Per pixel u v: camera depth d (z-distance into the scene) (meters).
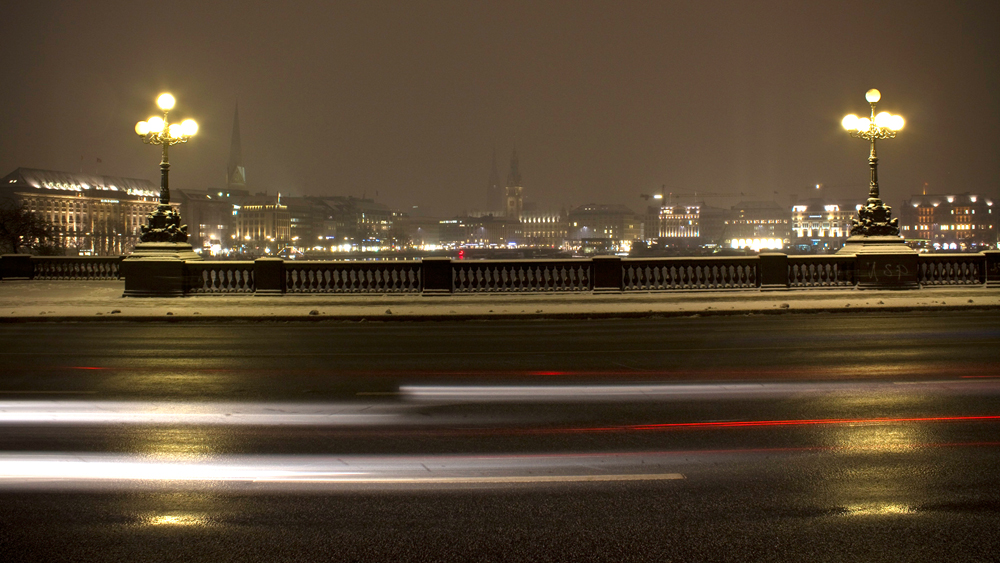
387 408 9.98
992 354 14.38
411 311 22.91
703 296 26.31
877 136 28.59
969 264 28.25
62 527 6.03
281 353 15.28
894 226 28.28
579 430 8.77
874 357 14.09
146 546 5.68
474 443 8.24
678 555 5.48
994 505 6.35
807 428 8.80
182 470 7.37
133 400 10.60
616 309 23.00
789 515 6.18
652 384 11.55
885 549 5.55
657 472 7.24
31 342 17.33
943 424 8.93
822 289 27.56
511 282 27.36
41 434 8.72
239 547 5.66
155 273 27.02
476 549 5.60
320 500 6.56
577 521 6.08
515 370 12.92
